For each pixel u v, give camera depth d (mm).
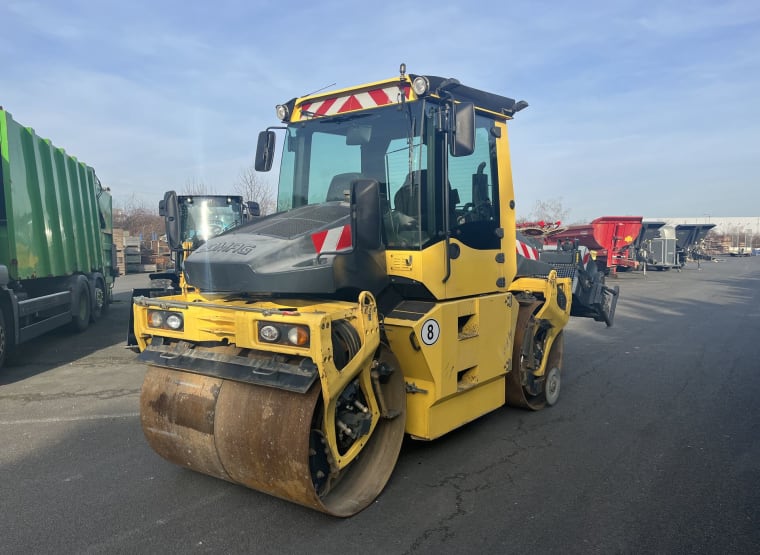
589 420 5715
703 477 4344
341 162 4680
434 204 4367
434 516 3732
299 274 3699
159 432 4027
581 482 4258
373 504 3896
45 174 9133
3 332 7465
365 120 4562
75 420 5641
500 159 5305
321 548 3348
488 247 5051
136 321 4211
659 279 24062
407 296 4477
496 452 4852
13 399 6359
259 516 3719
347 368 3467
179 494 4027
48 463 4570
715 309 14164
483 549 3338
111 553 3281
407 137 4332
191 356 3873
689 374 7602
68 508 3816
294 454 3393
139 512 3762
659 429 5441
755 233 88125
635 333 10852
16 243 7875
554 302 5902
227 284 3789
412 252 4258
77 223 10891
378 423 4195
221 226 12531
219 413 3699
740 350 9172
